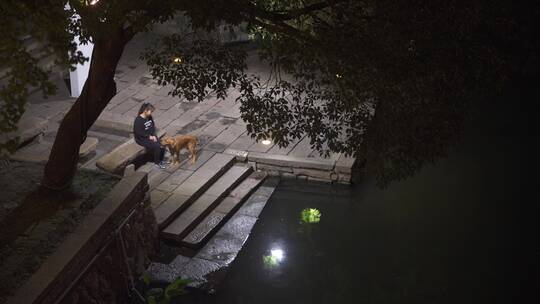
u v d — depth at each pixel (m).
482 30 9.02
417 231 12.84
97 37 8.86
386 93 9.05
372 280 11.55
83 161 13.81
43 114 15.48
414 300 11.05
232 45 19.44
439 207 13.59
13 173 11.60
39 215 10.48
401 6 8.50
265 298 11.01
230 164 14.19
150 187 13.12
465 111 9.71
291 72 9.55
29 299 8.49
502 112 17.58
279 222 13.07
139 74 18.00
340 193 13.96
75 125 10.52
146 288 11.08
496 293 11.20
